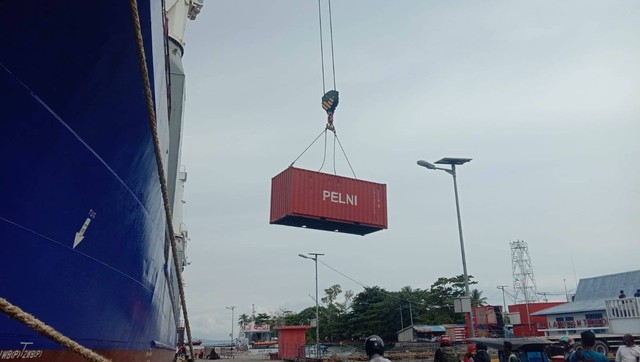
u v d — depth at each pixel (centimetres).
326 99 2072
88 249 510
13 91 385
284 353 4081
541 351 971
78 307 508
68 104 436
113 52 455
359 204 1959
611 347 1841
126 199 576
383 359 363
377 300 5694
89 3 404
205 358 4762
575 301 4050
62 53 411
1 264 398
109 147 509
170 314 1411
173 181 1636
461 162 1897
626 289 3644
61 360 483
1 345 408
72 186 465
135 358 738
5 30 367
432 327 4538
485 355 881
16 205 406
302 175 1867
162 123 801
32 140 410
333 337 6094
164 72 727
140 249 665
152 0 498
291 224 1988
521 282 8581
